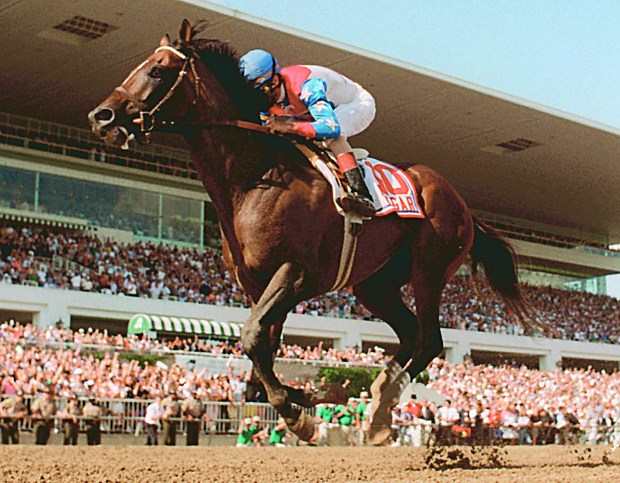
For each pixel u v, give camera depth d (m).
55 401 12.42
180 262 27.42
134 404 13.56
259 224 4.80
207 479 4.75
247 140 4.91
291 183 4.89
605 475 4.99
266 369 4.67
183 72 4.86
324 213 4.96
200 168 4.98
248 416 14.49
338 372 20.67
